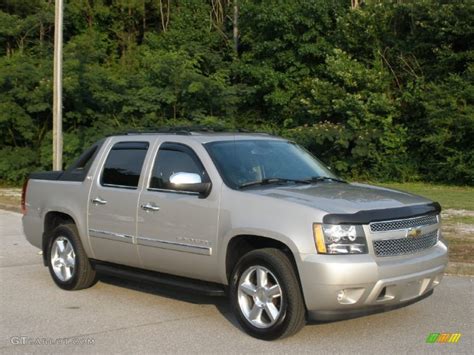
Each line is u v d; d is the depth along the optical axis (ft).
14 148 79.10
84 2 104.58
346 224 18.48
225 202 20.62
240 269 20.11
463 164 74.74
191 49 94.48
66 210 26.30
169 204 22.09
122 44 106.63
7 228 44.98
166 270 22.72
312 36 86.99
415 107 80.59
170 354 18.57
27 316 22.75
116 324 21.72
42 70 77.66
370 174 83.30
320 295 18.24
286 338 19.77
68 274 26.50
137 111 83.82
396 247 19.34
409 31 84.89
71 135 77.97
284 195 20.11
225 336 20.24
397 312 22.95
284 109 89.76
